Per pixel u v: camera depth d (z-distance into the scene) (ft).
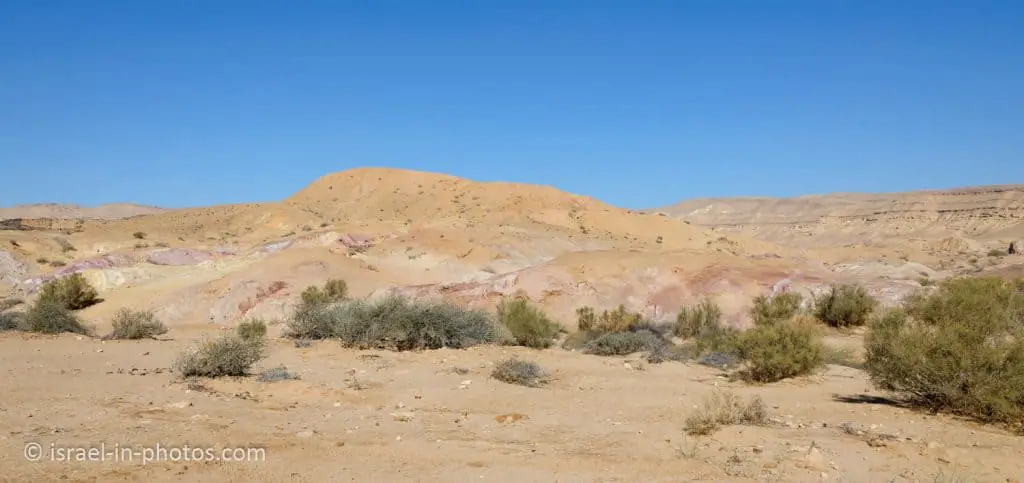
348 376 50.14
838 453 28.45
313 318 73.41
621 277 105.19
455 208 339.98
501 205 331.98
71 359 56.13
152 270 144.05
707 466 26.63
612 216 317.01
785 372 50.75
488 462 27.40
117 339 76.48
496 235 193.36
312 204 395.14
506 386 46.83
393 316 67.97
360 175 421.59
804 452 28.53
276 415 36.14
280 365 54.13
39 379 44.27
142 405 36.99
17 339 69.31
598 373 54.39
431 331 67.72
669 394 44.42
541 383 49.24
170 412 35.50
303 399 41.57
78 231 298.76
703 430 32.42
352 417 36.32
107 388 41.96
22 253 219.00
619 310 86.17
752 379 51.01
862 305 85.92
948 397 37.50
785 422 35.35
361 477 25.03
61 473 24.13
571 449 29.68
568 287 103.14
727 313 92.32
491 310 101.40
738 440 30.81
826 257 329.52
